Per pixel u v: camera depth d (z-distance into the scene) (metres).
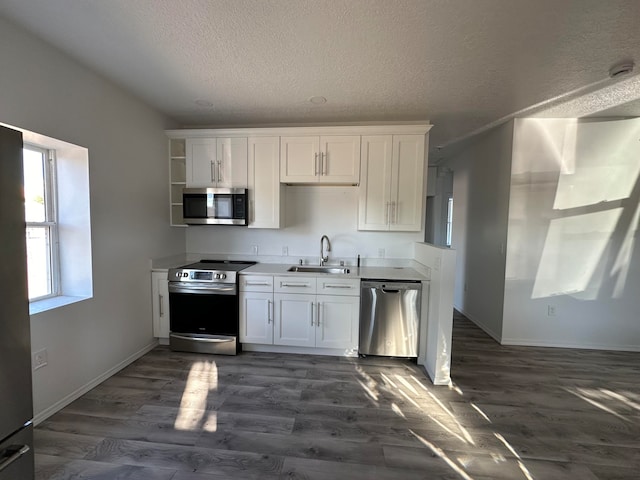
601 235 3.26
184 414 2.08
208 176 3.30
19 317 1.16
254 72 2.29
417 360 2.89
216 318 3.04
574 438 1.90
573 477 1.61
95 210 2.38
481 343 3.44
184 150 3.49
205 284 3.03
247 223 3.29
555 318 3.35
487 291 3.81
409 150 3.09
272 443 1.81
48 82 1.97
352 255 3.53
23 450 1.14
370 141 3.11
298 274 2.98
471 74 2.27
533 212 3.30
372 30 1.76
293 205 3.56
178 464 1.65
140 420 2.01
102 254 2.46
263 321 3.04
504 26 1.71
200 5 1.57
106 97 2.46
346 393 2.37
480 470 1.64
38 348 1.96
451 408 2.19
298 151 3.19
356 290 2.92
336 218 3.53
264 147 3.22
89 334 2.35
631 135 3.16
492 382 2.57
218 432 1.90
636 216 3.20
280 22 1.70
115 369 2.63
